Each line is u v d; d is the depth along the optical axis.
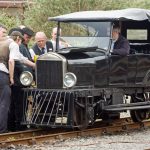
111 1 31.67
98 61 15.82
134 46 18.05
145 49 18.14
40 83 15.55
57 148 13.50
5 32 15.07
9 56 14.95
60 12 31.27
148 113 17.80
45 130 15.88
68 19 16.45
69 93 14.99
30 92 15.48
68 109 15.04
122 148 13.49
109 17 16.03
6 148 13.53
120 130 16.19
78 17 16.41
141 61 16.92
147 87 17.45
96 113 15.86
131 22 17.78
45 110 15.27
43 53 16.56
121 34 17.28
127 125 16.55
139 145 13.89
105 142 14.30
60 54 15.68
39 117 15.54
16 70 15.58
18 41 15.55
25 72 15.52
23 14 32.38
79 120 15.41
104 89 15.87
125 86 16.50
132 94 17.08
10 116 15.97
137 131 16.28
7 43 15.00
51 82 15.41
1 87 14.98
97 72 15.82
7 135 14.64
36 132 15.47
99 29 16.30
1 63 14.99
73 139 14.71
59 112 15.18
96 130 15.64
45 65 15.46
